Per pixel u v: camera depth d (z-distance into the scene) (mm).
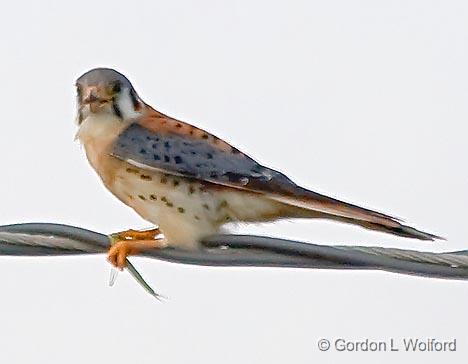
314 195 10773
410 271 9953
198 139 11336
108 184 11578
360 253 9992
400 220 10523
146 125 11484
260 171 10992
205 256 10797
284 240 10156
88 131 11516
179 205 11109
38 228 10055
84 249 10203
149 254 10820
